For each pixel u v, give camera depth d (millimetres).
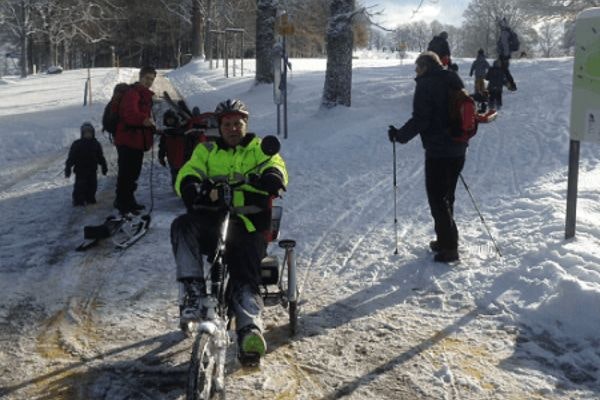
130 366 4504
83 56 74188
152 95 8383
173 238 4055
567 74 21938
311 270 6434
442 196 6316
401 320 5238
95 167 9172
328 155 12180
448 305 5508
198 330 3436
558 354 4605
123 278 6250
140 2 61156
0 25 51500
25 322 5258
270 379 4305
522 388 4168
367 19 16203
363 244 7141
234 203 4180
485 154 11547
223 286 3918
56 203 9273
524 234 6934
